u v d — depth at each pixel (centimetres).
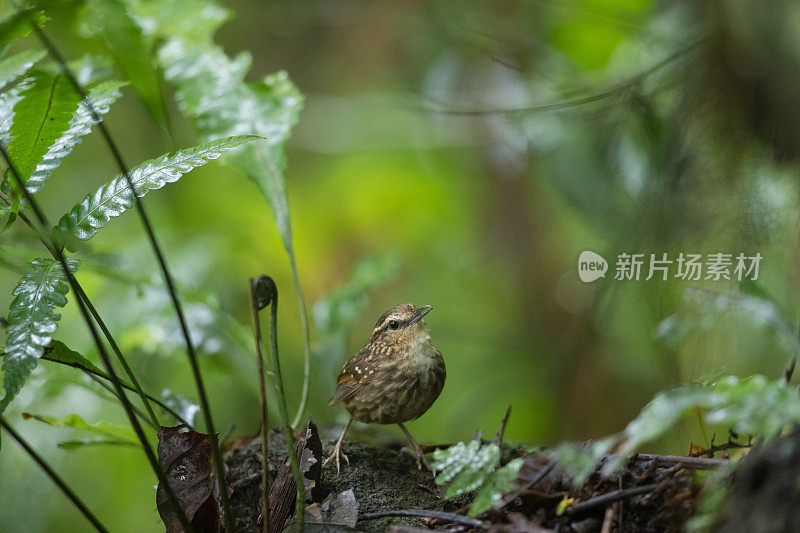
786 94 798
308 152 1639
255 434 659
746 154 834
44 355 482
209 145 507
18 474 908
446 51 1251
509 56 1138
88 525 1068
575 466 406
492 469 449
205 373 960
